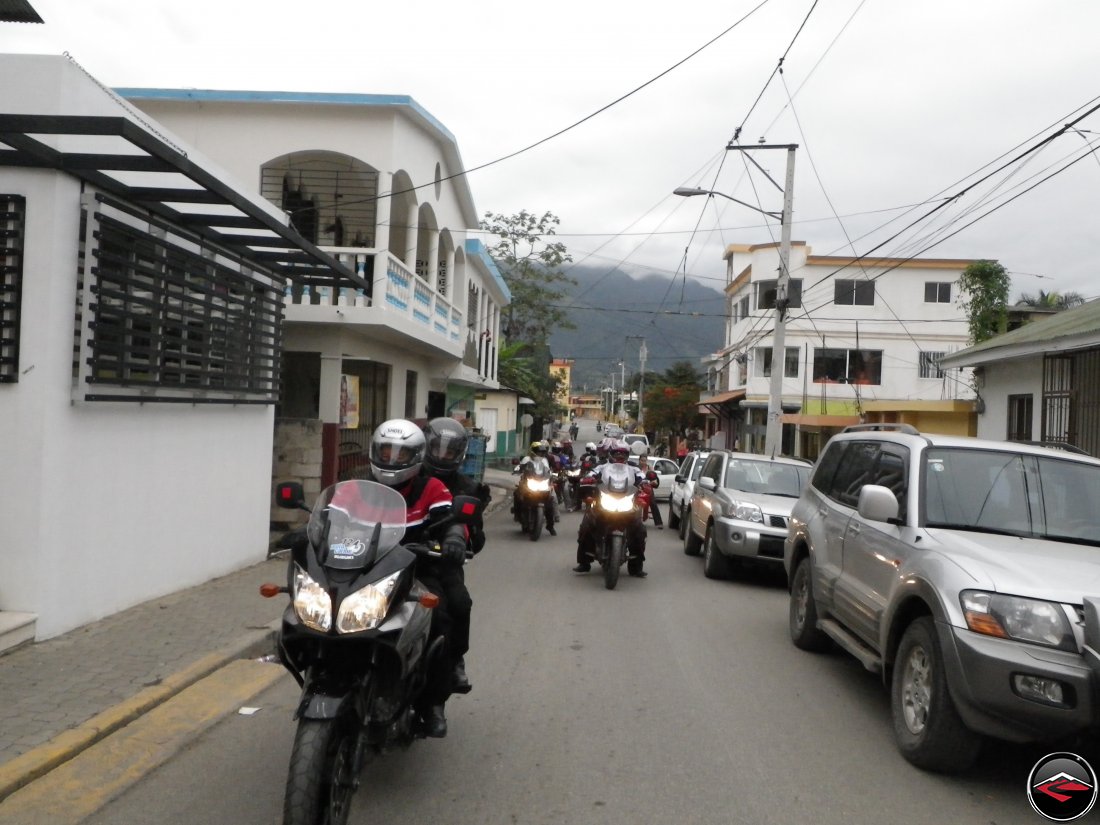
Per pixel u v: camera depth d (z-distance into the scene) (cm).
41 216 695
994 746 575
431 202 1900
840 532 737
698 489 1470
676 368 6141
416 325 1723
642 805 471
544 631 880
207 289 928
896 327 3766
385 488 462
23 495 696
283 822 365
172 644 730
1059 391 1399
